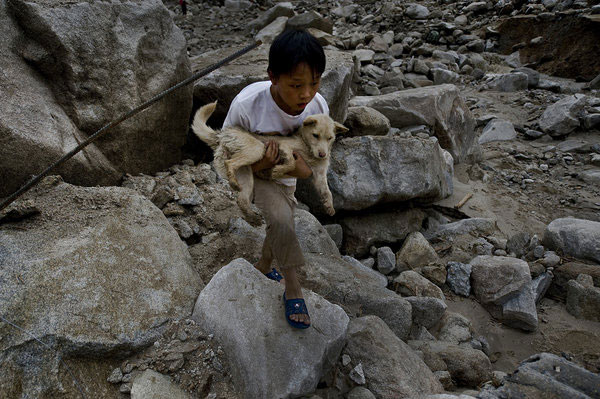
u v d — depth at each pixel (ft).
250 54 18.53
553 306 13.03
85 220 9.60
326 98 15.65
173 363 8.20
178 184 12.85
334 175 15.05
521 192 18.71
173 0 42.93
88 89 11.50
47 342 7.54
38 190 10.07
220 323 8.70
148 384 7.72
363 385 8.75
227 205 12.69
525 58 33.47
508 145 23.00
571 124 22.90
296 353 8.20
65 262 8.50
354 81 27.53
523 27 34.37
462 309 12.82
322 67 6.80
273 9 37.04
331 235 14.80
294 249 7.86
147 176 13.01
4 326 7.42
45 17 10.79
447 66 32.58
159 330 8.67
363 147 15.43
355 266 12.80
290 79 6.77
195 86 15.46
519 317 12.06
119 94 12.14
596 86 28.27
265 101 7.61
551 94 27.99
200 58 18.78
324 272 11.57
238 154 7.29
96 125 11.71
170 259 9.87
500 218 16.81
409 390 8.67
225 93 15.33
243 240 11.94
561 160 21.06
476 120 25.55
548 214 17.33
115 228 9.66
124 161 12.59
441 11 39.17
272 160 7.34
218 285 9.27
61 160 7.26
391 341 9.58
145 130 12.92
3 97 10.03
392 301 11.13
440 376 9.75
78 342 7.68
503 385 8.96
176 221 11.84
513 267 12.87
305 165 7.68
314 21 34.60
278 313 8.74
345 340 9.23
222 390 8.05
